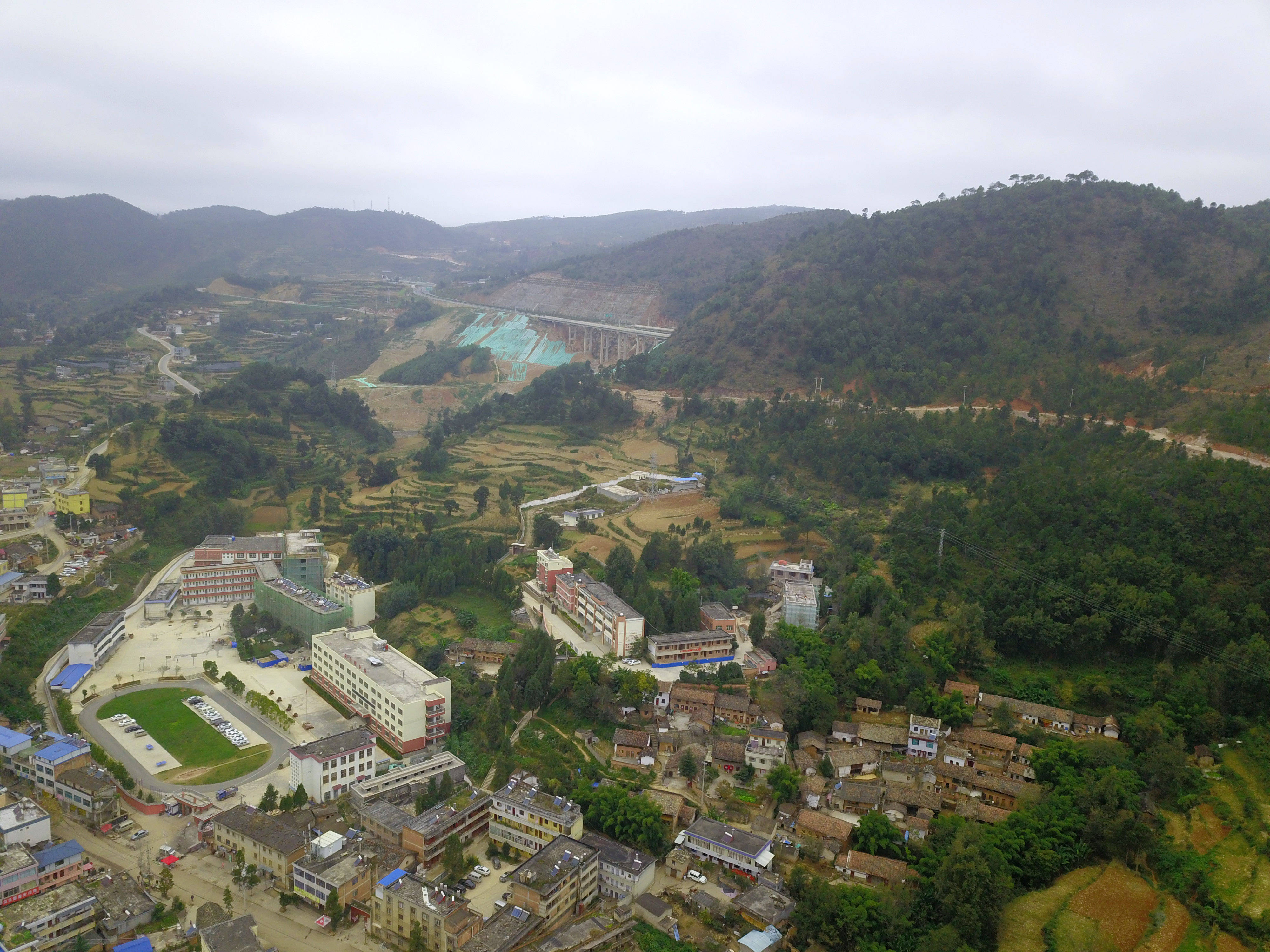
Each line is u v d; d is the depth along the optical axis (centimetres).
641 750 14900
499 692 16138
